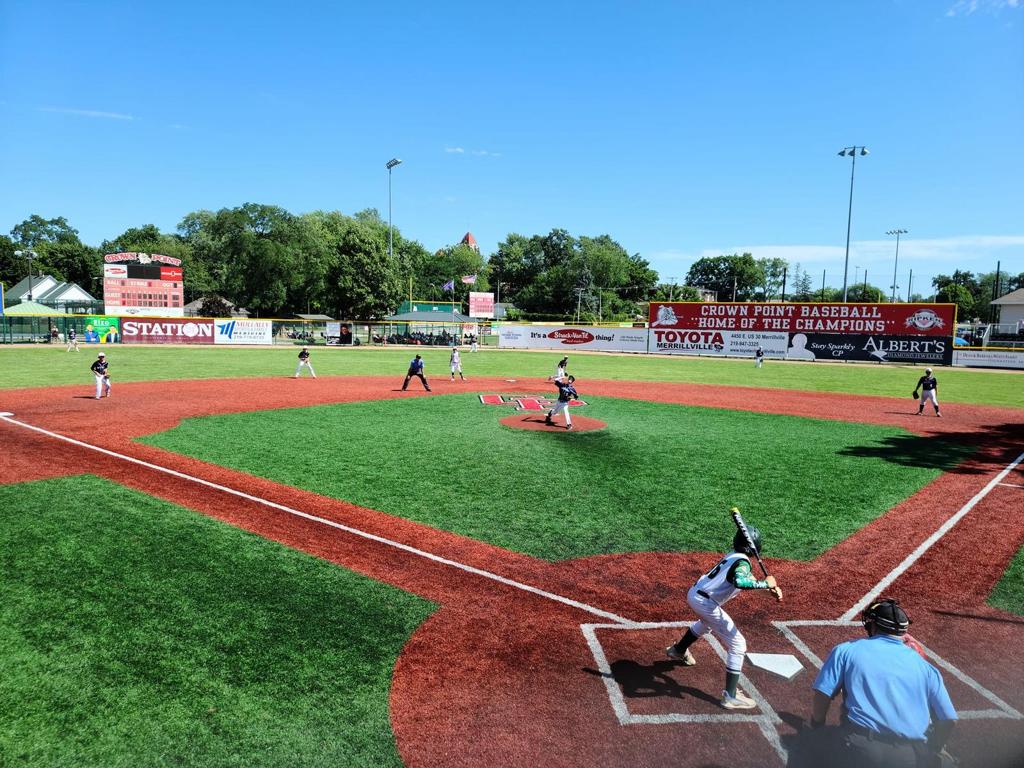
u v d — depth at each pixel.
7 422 17.88
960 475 13.88
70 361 38.31
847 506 11.48
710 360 51.69
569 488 12.25
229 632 6.67
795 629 7.04
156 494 11.35
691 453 15.59
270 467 13.41
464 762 4.84
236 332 62.66
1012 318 81.69
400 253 98.44
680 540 9.64
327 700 5.57
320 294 91.62
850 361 50.66
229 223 89.38
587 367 42.81
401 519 10.30
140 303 68.56
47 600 7.28
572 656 6.41
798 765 4.45
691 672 6.18
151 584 7.76
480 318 79.50
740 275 145.75
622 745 5.08
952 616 7.41
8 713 5.29
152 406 21.30
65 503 10.75
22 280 94.69
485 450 15.35
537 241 136.12
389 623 6.98
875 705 4.00
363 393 25.89
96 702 5.46
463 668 6.14
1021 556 9.24
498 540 9.50
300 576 8.09
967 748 5.09
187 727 5.17
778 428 19.53
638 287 127.25
